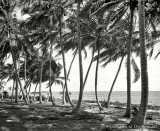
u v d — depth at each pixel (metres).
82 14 15.92
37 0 22.22
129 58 15.38
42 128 11.51
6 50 27.06
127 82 15.66
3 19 23.50
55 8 21.28
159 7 15.01
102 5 14.71
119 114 18.08
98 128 11.48
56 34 25.55
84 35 22.72
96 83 23.52
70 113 17.55
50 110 19.86
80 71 17.58
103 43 22.77
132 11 15.08
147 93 11.53
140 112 11.65
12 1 24.38
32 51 26.53
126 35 22.06
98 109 22.97
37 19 22.91
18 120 14.03
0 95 56.09
